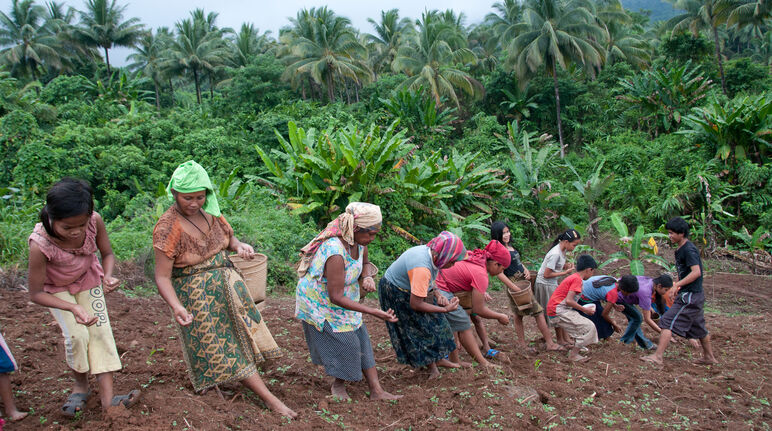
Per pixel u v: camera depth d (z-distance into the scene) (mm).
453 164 17844
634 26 51531
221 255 3338
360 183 14180
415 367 4348
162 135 25656
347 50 34438
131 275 7656
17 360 3994
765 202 19328
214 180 17312
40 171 19391
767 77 32906
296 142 14719
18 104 28969
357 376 3711
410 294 4160
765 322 8289
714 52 34062
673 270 15133
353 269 3604
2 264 6758
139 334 4898
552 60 31000
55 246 2879
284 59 36750
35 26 46312
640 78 28812
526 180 20781
